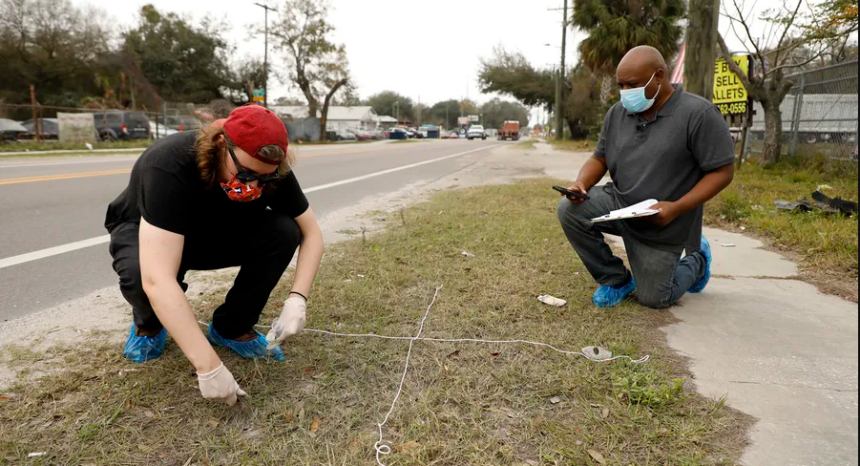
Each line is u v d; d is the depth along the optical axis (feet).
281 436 6.25
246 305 7.77
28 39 106.11
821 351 8.43
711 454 5.95
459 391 7.13
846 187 24.30
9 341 8.66
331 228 17.74
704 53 22.09
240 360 7.95
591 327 9.18
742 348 8.51
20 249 14.88
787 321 9.63
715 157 8.95
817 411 6.79
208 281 11.80
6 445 5.93
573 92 115.34
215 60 127.13
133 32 123.75
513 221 17.87
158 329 7.77
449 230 16.57
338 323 9.30
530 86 129.49
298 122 128.36
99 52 115.55
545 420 6.50
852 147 28.81
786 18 28.58
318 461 5.81
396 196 26.02
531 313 9.76
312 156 58.54
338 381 7.40
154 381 7.25
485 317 9.55
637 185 9.57
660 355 8.20
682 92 9.36
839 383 7.47
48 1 106.93
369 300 10.30
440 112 401.49
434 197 24.72
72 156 51.65
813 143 32.58
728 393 7.17
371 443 6.12
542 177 33.60
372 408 6.80
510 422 6.51
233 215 7.17
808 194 22.53
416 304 10.19
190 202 6.38
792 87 34.58
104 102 107.04
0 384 7.23
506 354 8.18
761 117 41.81
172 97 125.49
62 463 5.73
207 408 6.71
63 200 22.97
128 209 7.41
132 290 7.12
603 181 30.76
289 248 7.54
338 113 237.45
